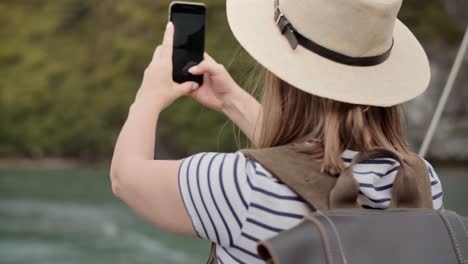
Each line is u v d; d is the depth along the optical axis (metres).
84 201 32.38
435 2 43.00
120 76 50.97
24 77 51.75
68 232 24.81
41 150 50.03
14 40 52.94
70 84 51.34
